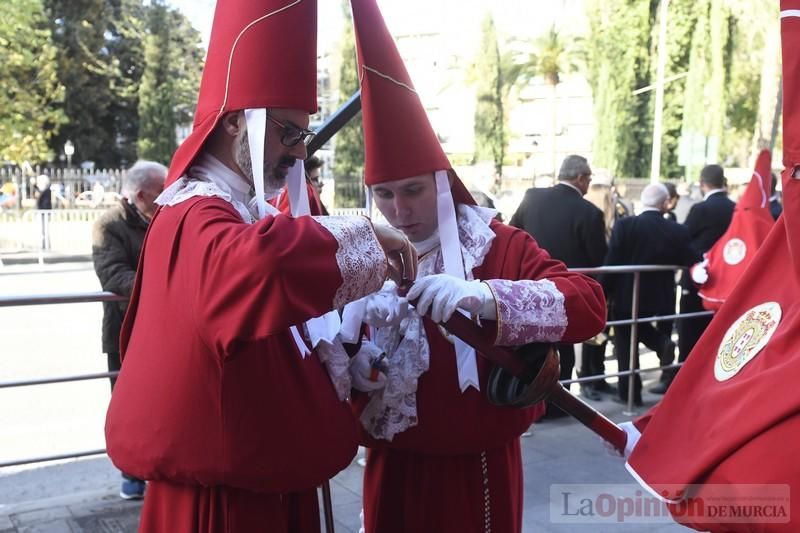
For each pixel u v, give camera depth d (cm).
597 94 2983
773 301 144
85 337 755
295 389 145
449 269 170
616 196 714
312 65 143
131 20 2669
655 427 158
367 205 192
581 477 363
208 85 146
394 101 164
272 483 140
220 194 140
